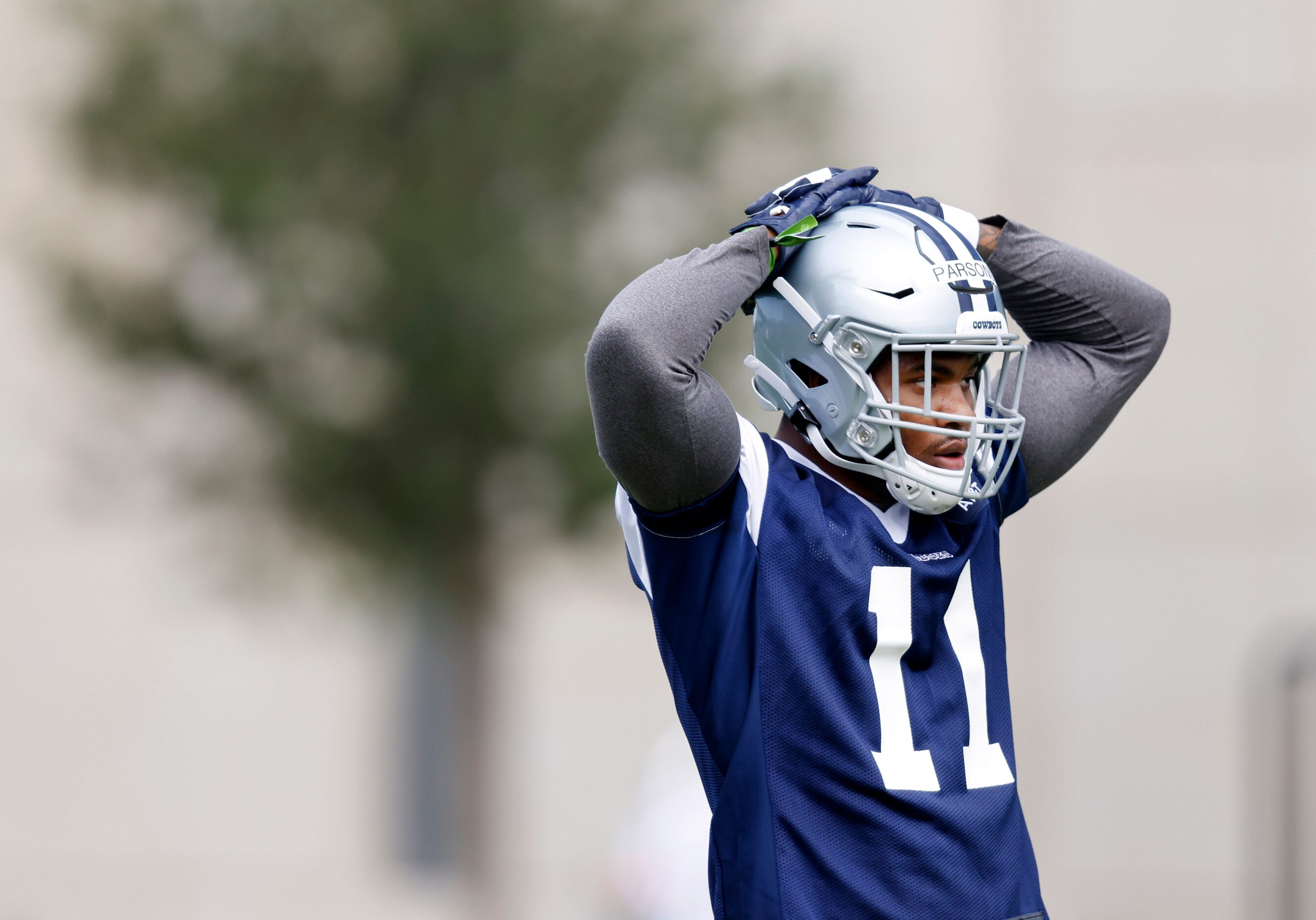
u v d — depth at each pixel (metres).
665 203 21.20
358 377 20.42
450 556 21.23
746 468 8.69
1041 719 37.16
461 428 20.33
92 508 22.97
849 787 8.20
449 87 20.17
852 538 8.52
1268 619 36.94
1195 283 37.47
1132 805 36.75
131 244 21.00
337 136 19.72
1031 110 37.19
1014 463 9.78
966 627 8.87
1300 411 37.22
